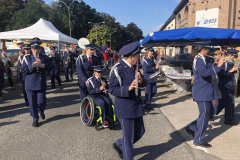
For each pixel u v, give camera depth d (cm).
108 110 416
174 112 527
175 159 301
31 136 385
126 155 254
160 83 1008
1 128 425
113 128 426
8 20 4816
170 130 411
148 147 341
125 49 246
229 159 297
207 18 1351
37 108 440
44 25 1201
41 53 439
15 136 385
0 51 793
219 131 397
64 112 534
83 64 483
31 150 332
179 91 797
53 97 704
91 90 422
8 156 313
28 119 480
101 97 425
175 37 611
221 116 486
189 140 361
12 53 1594
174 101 642
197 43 323
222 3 1281
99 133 400
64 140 368
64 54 1046
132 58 249
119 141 296
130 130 258
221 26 1298
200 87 319
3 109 561
